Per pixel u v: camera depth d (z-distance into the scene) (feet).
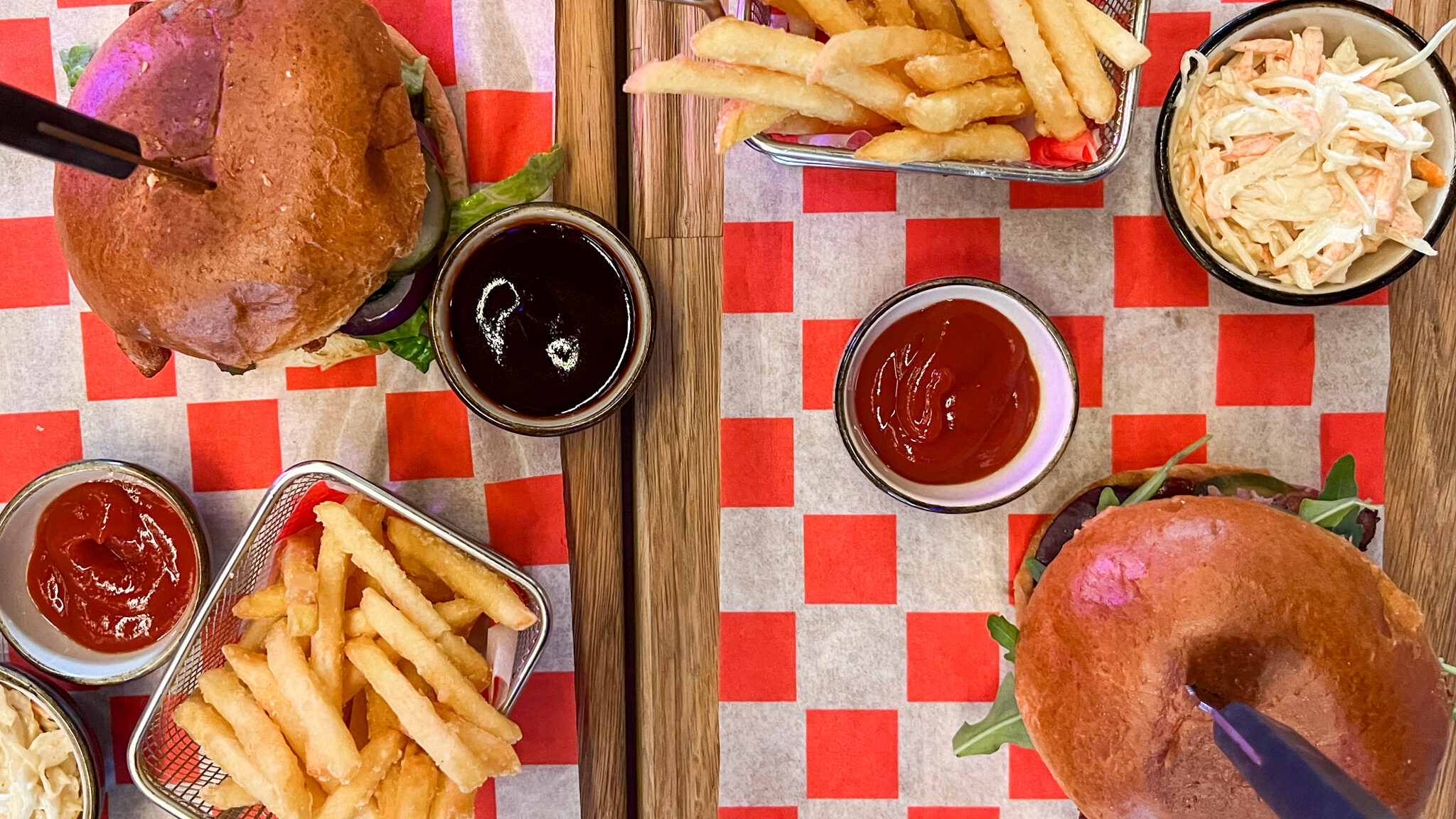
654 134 1.15
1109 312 1.13
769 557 1.16
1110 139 0.96
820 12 0.91
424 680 1.07
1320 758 0.73
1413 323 1.11
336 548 1.04
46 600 1.12
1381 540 1.12
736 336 1.15
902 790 1.16
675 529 1.16
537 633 1.09
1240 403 1.13
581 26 1.14
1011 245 1.13
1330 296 0.99
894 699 1.16
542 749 1.17
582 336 1.05
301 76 0.91
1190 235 1.00
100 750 1.16
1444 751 0.89
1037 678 0.93
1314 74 0.98
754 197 1.14
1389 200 0.96
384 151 0.96
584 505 1.17
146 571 1.13
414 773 1.03
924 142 0.90
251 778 0.99
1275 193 0.99
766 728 1.17
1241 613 0.85
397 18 1.14
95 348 1.17
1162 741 0.85
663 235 1.15
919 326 1.05
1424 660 0.88
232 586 1.07
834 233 1.14
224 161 0.91
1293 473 1.12
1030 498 1.14
